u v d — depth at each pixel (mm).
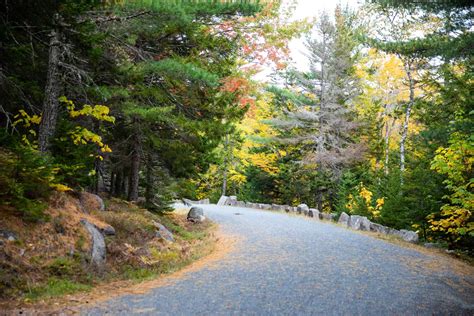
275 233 16406
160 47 14297
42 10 9070
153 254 10852
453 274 10781
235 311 6789
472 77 16234
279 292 8109
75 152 10461
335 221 22109
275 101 34875
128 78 12203
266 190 36125
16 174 8523
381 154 32406
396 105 34094
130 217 12727
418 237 16641
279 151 34125
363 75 35469
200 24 13070
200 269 10227
